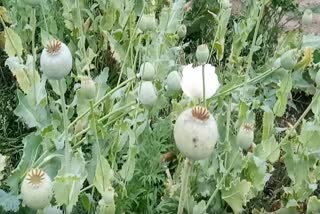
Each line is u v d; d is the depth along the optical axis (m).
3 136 1.62
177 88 1.31
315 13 2.22
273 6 2.12
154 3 1.79
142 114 1.38
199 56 1.17
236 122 1.41
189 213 1.28
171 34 1.65
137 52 1.54
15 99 1.71
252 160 1.32
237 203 1.30
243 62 1.88
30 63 1.46
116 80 1.79
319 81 1.26
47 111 1.43
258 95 1.71
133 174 1.33
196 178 1.33
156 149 1.37
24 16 1.69
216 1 2.07
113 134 1.36
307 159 1.37
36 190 0.96
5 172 1.48
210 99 1.34
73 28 1.77
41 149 1.29
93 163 1.29
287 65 1.33
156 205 1.35
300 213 1.44
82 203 1.29
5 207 1.18
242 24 1.73
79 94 1.41
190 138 0.91
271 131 1.38
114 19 1.80
